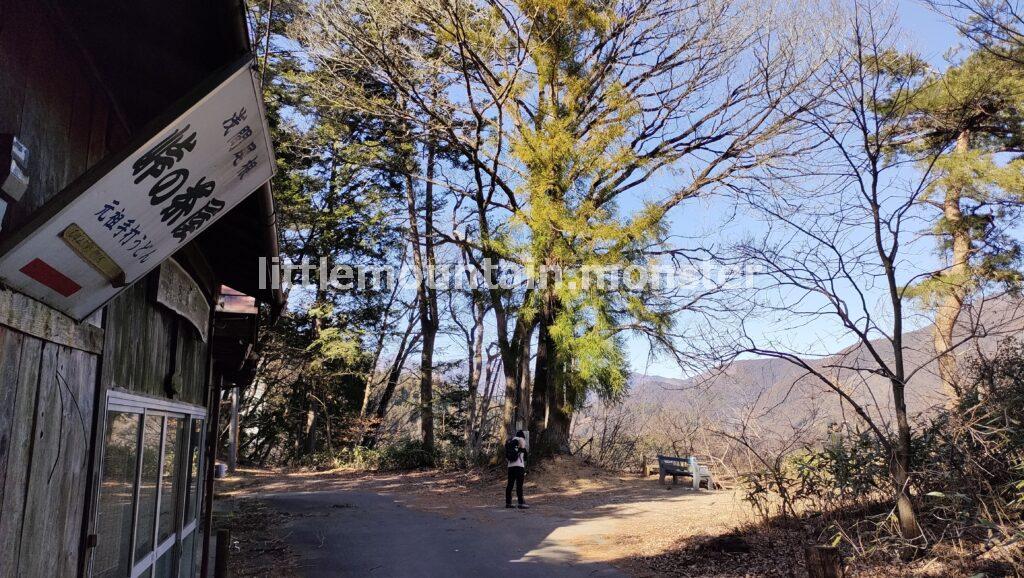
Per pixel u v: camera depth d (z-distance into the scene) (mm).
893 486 7398
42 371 2797
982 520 6059
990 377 7496
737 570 7852
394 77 17266
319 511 14633
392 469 26266
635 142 19359
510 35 18016
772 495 11438
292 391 33875
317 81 18641
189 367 6250
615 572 8641
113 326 3756
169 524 5586
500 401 36844
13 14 2436
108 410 3729
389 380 34469
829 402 9297
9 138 2186
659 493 16812
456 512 14453
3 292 2381
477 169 19422
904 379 7305
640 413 24984
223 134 3002
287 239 29109
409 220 29734
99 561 3662
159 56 3164
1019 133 13969
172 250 3586
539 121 18266
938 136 11453
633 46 18422
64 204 2387
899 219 7309
